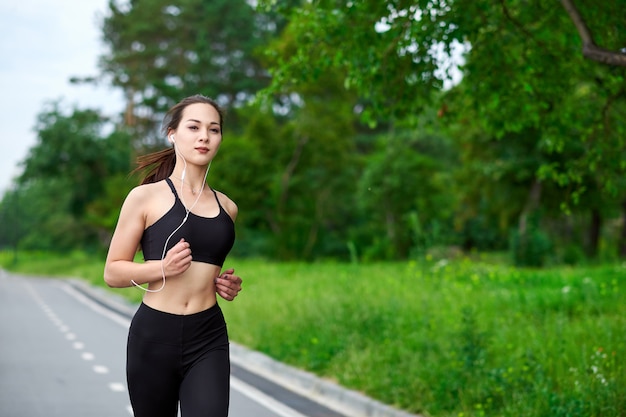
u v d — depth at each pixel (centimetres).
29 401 991
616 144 1040
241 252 4788
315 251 4956
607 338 1077
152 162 430
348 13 917
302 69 986
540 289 1702
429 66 963
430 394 900
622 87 982
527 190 4072
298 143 4750
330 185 4878
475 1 892
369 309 1395
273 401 1017
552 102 1026
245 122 5547
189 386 397
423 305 1448
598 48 685
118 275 393
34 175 7075
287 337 1377
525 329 1208
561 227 5266
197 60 6675
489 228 5278
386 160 4472
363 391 1011
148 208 402
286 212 4809
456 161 6200
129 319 2238
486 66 976
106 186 6544
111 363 1328
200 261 404
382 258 4406
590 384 823
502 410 807
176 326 398
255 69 7081
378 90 996
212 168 4569
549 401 801
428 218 4478
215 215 410
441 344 1139
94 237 8300
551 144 1075
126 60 7012
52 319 2216
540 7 940
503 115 1041
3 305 2836
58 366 1291
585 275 1998
